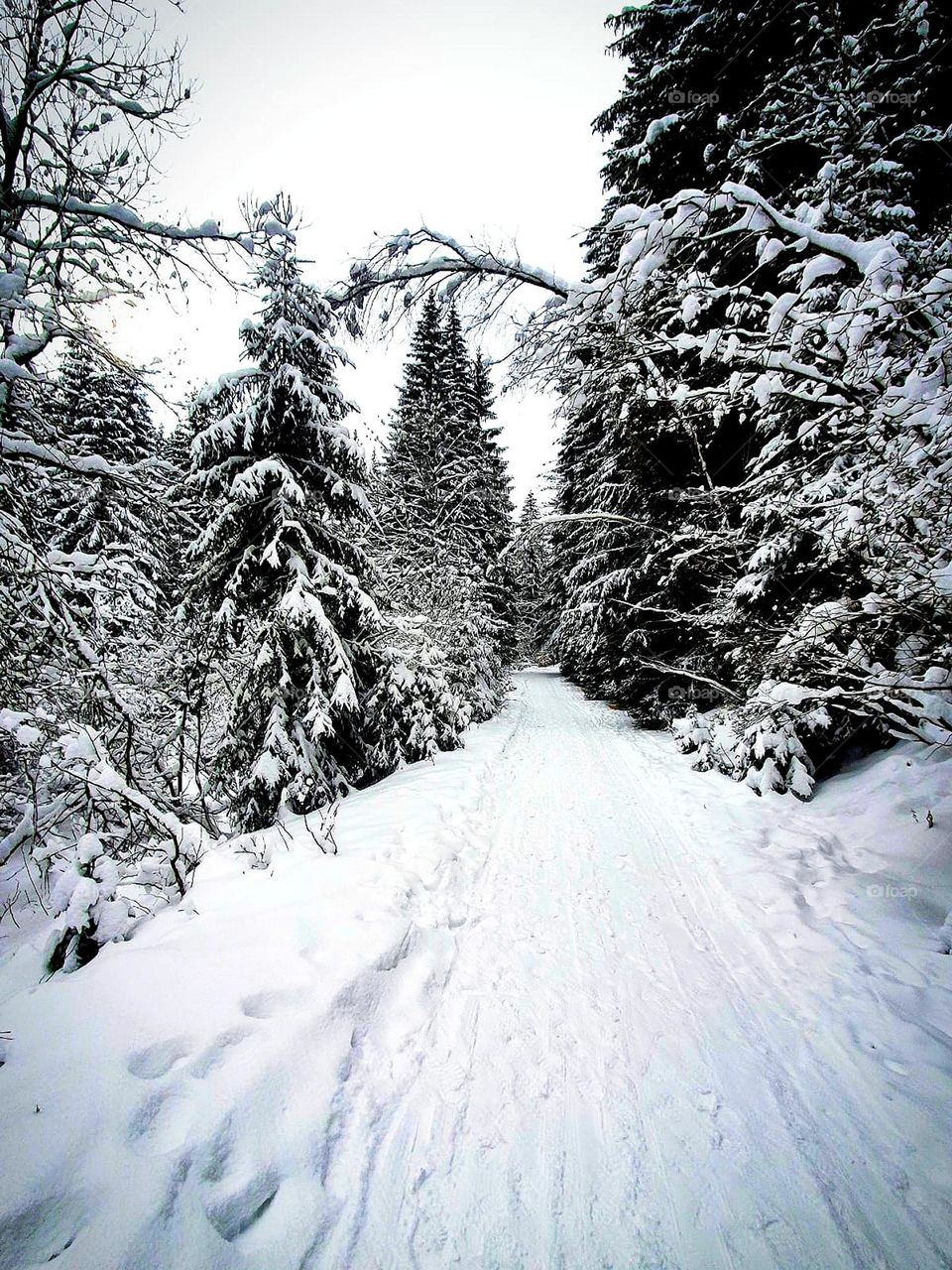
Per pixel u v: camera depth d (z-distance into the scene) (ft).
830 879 13.62
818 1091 7.93
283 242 18.34
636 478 32.30
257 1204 6.16
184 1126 6.64
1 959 12.21
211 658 22.31
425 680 28.09
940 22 14.62
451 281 15.30
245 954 9.97
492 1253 6.04
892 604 13.01
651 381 21.49
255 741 22.67
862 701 15.01
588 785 24.84
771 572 19.62
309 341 21.79
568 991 10.51
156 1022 8.11
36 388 15.29
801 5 16.90
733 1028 9.34
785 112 17.22
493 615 57.77
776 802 19.21
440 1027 9.59
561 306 15.02
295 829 18.51
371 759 27.40
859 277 15.65
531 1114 7.82
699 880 15.01
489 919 13.34
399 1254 5.98
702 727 26.05
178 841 13.94
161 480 20.72
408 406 50.24
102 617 20.25
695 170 25.66
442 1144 7.36
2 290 12.42
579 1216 6.43
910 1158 6.81
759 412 18.79
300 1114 7.29
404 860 15.12
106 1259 5.16
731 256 16.16
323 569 22.54
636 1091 8.15
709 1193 6.64
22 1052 7.49
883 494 13.25
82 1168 5.97
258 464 20.85
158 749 20.68
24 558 14.51
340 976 9.61
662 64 23.72
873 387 14.25
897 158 17.12
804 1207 6.40
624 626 37.78
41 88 12.58
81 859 11.40
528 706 52.95
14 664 15.85
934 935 10.87
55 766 13.00
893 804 15.69
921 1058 8.10
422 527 40.78
